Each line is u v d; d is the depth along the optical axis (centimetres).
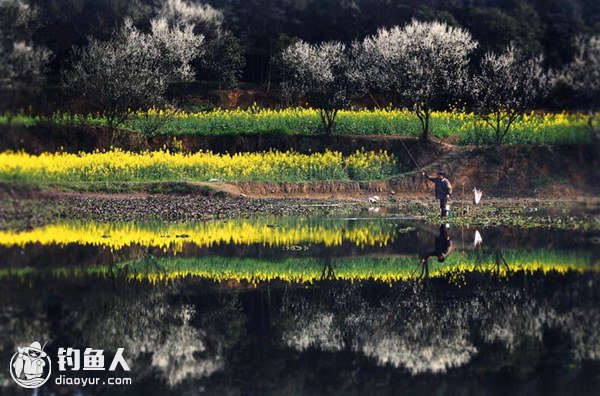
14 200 9944
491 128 13125
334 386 3775
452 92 14138
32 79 11056
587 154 12425
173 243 7662
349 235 8375
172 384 3822
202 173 11944
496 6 17400
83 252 7062
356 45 15388
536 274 6381
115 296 5503
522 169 12362
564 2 16175
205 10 18262
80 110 14312
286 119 14100
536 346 4444
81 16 16825
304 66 13750
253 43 17875
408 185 12175
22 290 5606
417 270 6556
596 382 3853
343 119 14025
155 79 14025
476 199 10869
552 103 13750
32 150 11506
